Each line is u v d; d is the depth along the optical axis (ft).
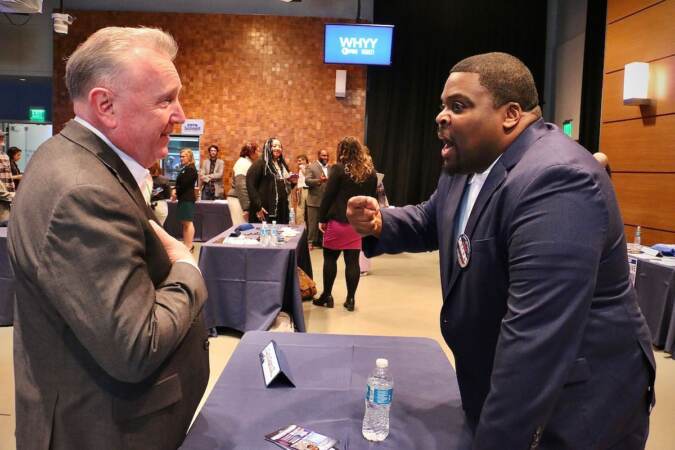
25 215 3.05
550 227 2.82
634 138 16.98
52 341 3.22
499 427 2.86
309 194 25.86
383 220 4.67
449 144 3.37
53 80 28.60
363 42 26.53
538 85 29.84
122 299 2.92
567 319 2.74
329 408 4.12
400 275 20.36
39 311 3.23
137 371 3.01
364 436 3.71
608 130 18.44
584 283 2.75
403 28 29.22
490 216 3.26
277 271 11.73
